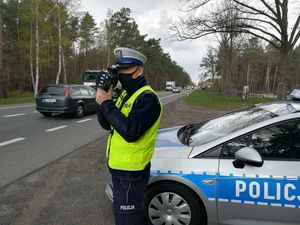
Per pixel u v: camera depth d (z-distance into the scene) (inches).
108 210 160.4
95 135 375.2
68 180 205.5
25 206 163.9
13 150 287.9
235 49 1797.5
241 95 1662.2
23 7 1358.3
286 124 125.3
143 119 88.5
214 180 124.8
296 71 2984.7
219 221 126.7
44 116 555.2
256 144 126.2
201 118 573.0
